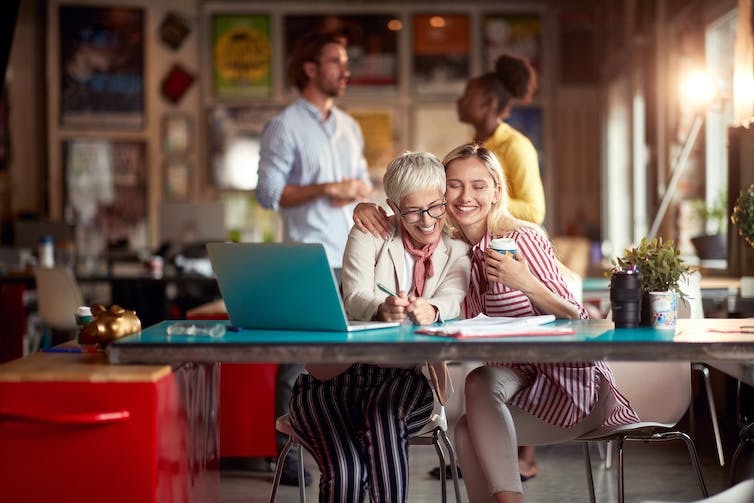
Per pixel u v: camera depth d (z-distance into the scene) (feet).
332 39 14.90
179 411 8.09
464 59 42.09
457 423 9.23
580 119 41.91
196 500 8.75
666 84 27.84
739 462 11.31
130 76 42.24
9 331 21.39
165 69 42.27
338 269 14.48
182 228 28.37
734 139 15.71
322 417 8.63
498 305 9.16
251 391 14.40
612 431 9.21
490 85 14.43
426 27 42.06
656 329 8.37
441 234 9.39
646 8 30.42
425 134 41.96
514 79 14.40
